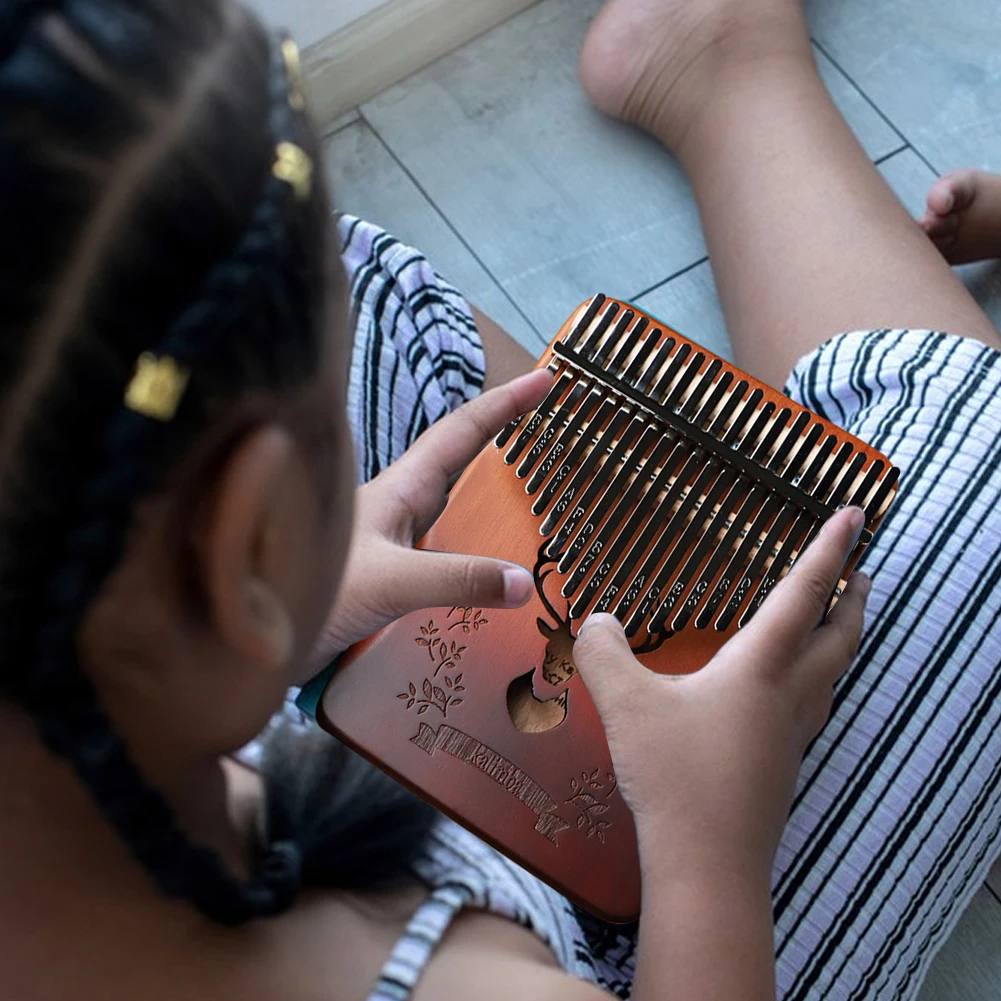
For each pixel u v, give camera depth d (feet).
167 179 0.66
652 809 1.80
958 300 2.97
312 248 0.77
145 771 0.93
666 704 1.85
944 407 2.54
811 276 3.15
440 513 2.21
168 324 0.68
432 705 1.96
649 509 2.06
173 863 0.97
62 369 0.65
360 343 2.47
